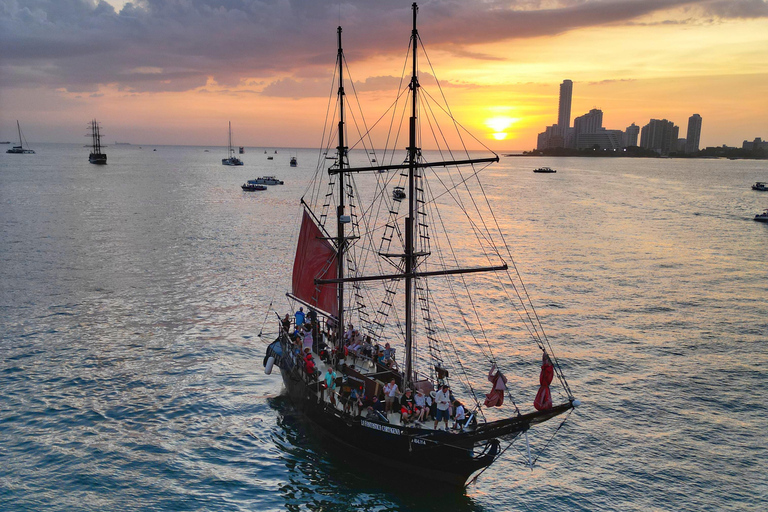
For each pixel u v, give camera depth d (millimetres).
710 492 32625
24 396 42781
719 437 38406
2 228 113625
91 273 79312
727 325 60625
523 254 97938
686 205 180625
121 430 38719
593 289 74938
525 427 31922
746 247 106188
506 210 163750
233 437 38656
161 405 42469
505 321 62219
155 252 94125
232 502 31625
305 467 35406
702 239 114812
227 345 54625
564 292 73375
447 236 116625
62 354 50906
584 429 39594
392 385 35250
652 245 107500
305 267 51500
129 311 63344
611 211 163125
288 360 44000
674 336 57250
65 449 36000
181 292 71250
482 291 74188
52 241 101188
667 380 47062
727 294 72875
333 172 48000
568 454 36719
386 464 35312
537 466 35531
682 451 36781
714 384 46344
